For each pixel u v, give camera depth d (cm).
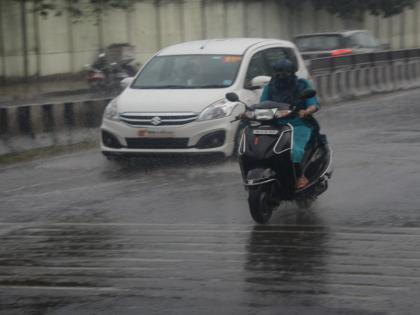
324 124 3008
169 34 6172
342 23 7731
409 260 1245
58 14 5209
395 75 4441
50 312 1053
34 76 5350
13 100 4394
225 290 1120
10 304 1091
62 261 1300
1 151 2434
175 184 1961
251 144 1534
